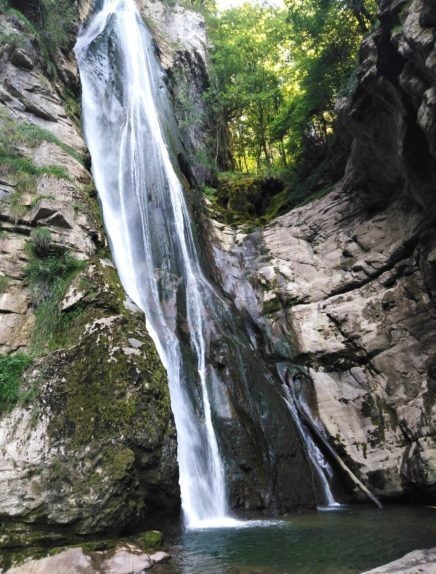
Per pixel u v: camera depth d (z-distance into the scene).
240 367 13.61
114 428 7.97
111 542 7.09
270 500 10.79
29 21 15.16
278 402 13.45
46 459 7.41
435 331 13.50
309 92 21.88
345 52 20.86
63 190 11.37
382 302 14.85
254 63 28.06
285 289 16.88
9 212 10.41
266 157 28.42
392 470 12.31
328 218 17.89
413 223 14.93
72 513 7.07
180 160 20.50
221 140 27.16
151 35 25.06
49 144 12.44
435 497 11.52
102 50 20.00
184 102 24.03
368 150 15.22
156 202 16.64
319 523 9.40
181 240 16.50
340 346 14.83
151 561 6.55
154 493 8.22
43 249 10.24
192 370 12.28
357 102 13.64
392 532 8.37
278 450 12.05
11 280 9.61
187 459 10.19
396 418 13.05
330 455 13.19
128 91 20.00
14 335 9.04
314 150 22.47
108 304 9.49
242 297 17.31
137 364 8.72
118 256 13.26
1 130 11.84
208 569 6.31
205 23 30.62
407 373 13.48
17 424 7.76
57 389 8.20
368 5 19.98
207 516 9.83
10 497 6.97
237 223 20.33
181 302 14.15
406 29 9.55
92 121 16.92
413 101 10.81
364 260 15.91
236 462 11.02
